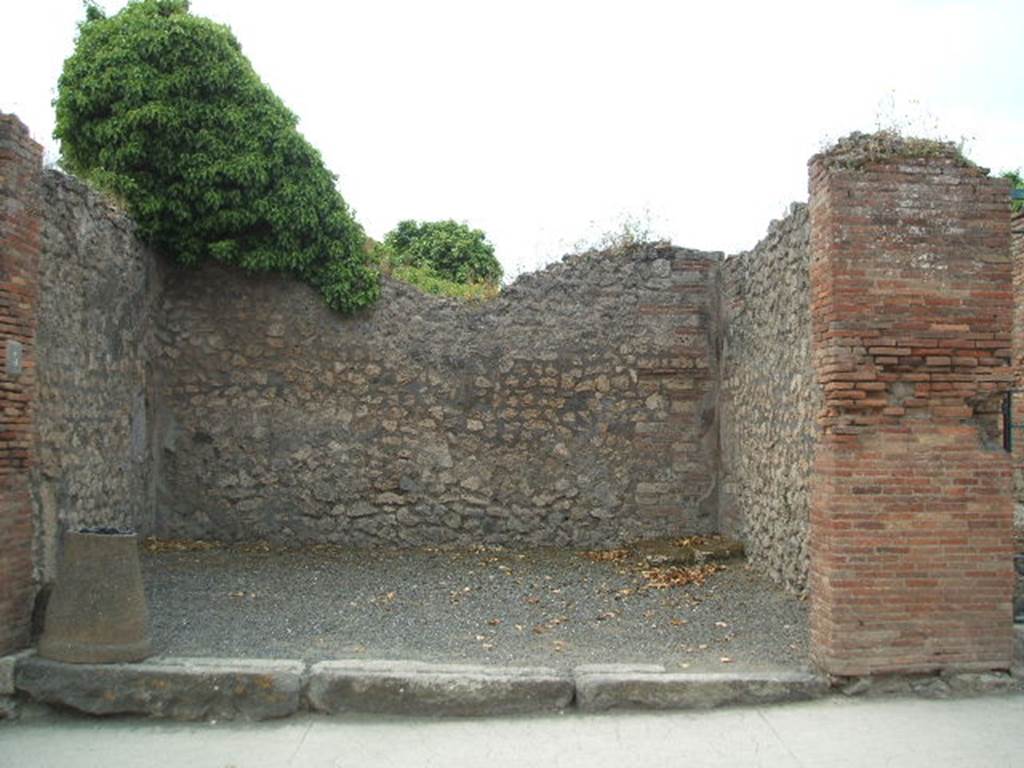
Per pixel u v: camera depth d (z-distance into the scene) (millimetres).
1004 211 5559
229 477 10141
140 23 9594
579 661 6008
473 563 9375
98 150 9531
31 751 4848
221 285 10164
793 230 7922
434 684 5324
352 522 10172
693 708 5371
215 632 6531
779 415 8359
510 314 10406
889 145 5617
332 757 4742
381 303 10320
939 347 5484
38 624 5848
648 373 10422
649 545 9969
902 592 5426
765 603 7633
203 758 4742
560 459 10344
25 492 5828
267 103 9812
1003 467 5484
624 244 10555
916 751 4688
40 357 7215
